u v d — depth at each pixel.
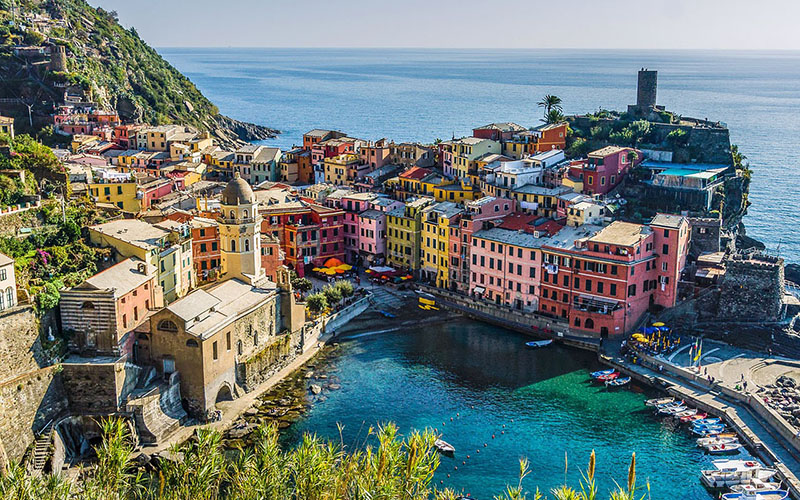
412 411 147.50
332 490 73.81
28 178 170.38
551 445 136.25
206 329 141.88
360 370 165.75
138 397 134.25
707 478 123.56
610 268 176.75
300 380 161.12
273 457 79.62
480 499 120.38
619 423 143.75
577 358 171.88
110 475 81.88
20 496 78.06
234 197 167.38
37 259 144.75
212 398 144.38
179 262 166.50
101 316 134.88
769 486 121.00
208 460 82.06
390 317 195.38
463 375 163.38
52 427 127.56
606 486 124.00
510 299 195.50
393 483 71.44
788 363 164.88
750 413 143.38
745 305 179.50
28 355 127.31
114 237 154.88
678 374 159.38
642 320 181.00
